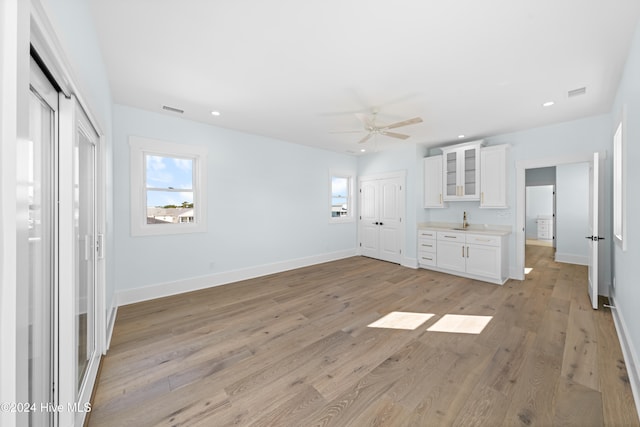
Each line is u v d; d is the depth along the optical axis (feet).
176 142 11.46
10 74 2.03
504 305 10.12
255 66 7.39
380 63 7.22
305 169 16.78
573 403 5.06
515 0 5.00
